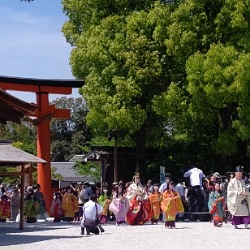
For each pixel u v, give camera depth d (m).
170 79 33.00
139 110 32.03
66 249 15.65
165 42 31.00
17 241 18.27
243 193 22.22
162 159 36.66
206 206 29.08
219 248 15.47
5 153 22.38
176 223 26.58
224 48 29.64
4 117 18.61
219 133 32.88
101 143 51.53
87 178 72.31
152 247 15.95
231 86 29.17
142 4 34.22
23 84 34.19
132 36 31.94
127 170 37.31
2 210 29.78
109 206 26.53
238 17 29.94
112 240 18.17
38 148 34.62
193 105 31.00
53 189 38.31
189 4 30.98
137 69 31.69
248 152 32.84
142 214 26.12
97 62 33.09
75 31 37.00
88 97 33.22
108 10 34.53
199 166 35.03
